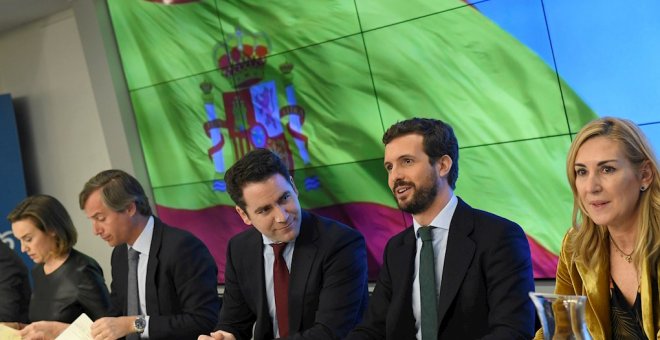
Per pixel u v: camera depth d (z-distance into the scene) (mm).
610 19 4344
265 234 3381
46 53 7645
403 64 5344
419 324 3070
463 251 2939
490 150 5078
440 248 3047
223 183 6609
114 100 6914
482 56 4945
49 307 4434
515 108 4883
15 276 4949
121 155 7090
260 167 3287
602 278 2477
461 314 2918
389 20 5301
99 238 7562
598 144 2322
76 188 7672
